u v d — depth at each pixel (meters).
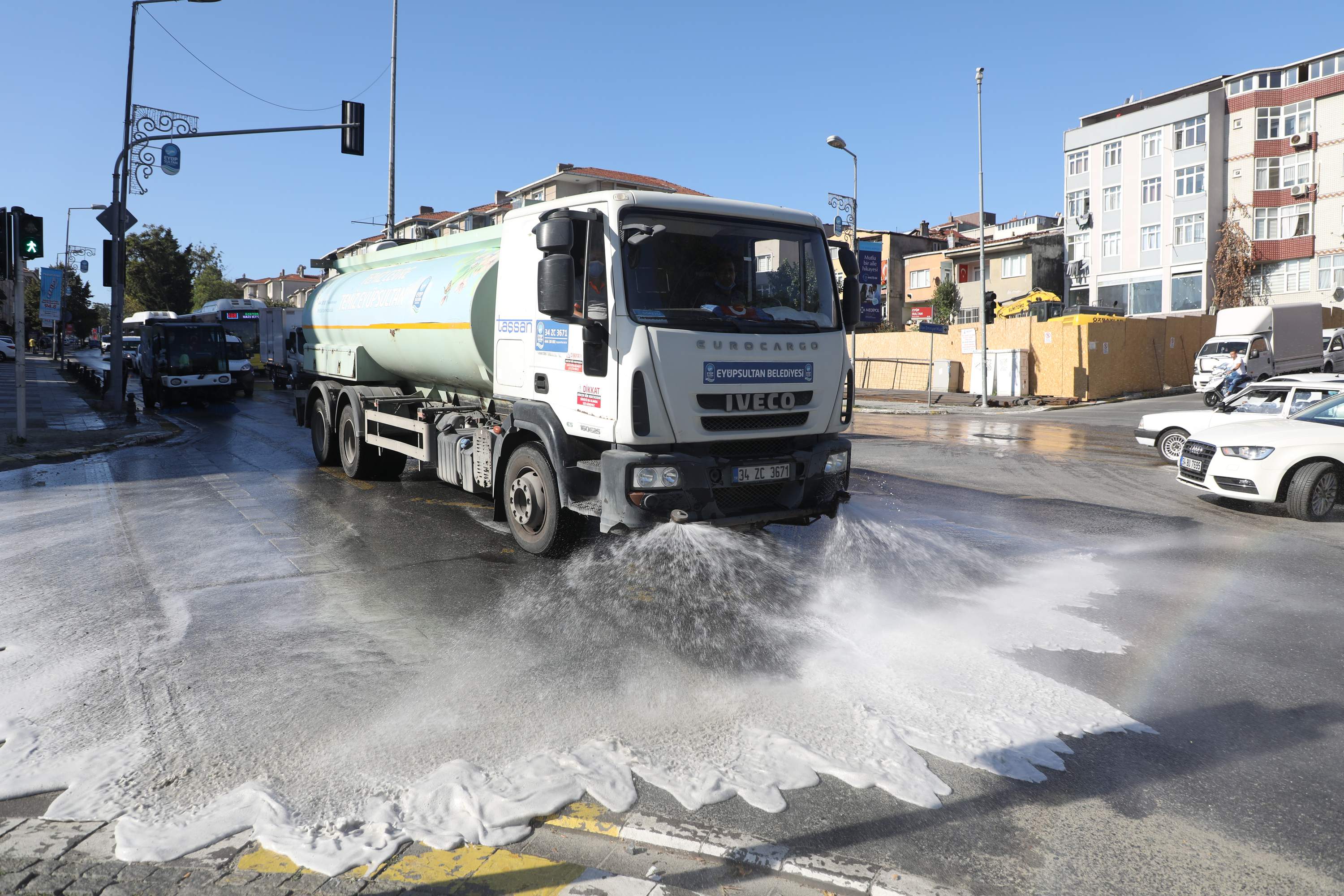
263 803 3.21
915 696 4.25
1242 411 12.75
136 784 3.37
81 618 5.40
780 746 3.69
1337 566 7.00
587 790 3.31
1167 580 6.56
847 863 2.88
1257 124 42.22
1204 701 4.26
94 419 20.00
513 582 6.25
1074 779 3.47
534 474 6.81
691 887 2.76
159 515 8.73
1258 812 3.24
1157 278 45.94
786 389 6.12
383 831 3.04
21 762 3.54
